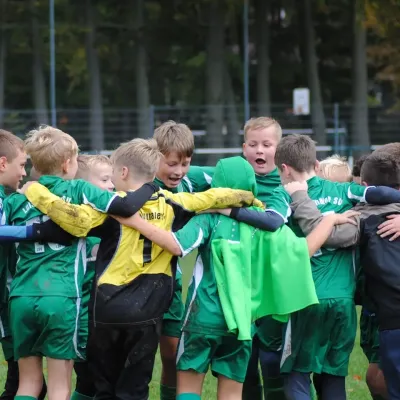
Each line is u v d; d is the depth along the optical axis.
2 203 15.73
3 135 16.20
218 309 15.03
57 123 87.69
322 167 20.58
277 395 17.44
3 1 115.00
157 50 116.88
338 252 16.11
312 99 110.88
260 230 15.55
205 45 116.25
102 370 15.15
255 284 15.44
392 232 15.87
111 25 114.50
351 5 111.00
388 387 15.80
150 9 119.00
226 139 91.00
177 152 16.64
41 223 15.26
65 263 15.38
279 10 120.94
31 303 15.23
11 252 16.45
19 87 121.38
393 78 119.44
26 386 15.67
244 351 15.26
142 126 88.25
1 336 16.59
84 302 16.25
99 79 111.38
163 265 15.25
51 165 15.57
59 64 116.75
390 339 15.68
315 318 15.91
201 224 15.24
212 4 107.38
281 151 16.81
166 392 17.36
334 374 16.25
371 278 16.05
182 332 15.30
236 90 120.38
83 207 14.98
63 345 15.35
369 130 91.38
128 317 14.79
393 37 109.62
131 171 15.51
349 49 119.25
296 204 16.06
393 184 16.59
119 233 15.03
